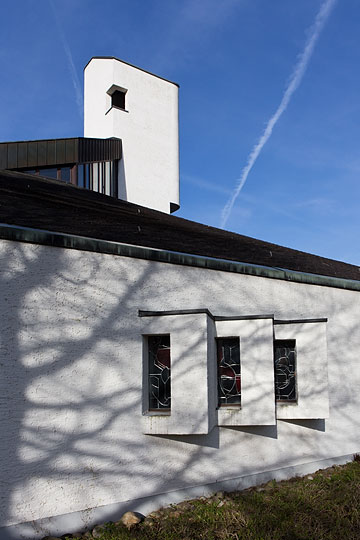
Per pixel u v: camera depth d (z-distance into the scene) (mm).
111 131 17891
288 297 7227
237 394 6145
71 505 4781
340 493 5773
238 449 6234
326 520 4879
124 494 5168
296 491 5910
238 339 6258
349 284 8031
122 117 18188
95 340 5180
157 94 19469
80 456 4906
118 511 5074
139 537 4527
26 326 4715
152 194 18641
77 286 5129
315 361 6629
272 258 8453
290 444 6805
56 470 4727
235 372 6191
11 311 4637
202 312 5465
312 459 7039
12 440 4484
